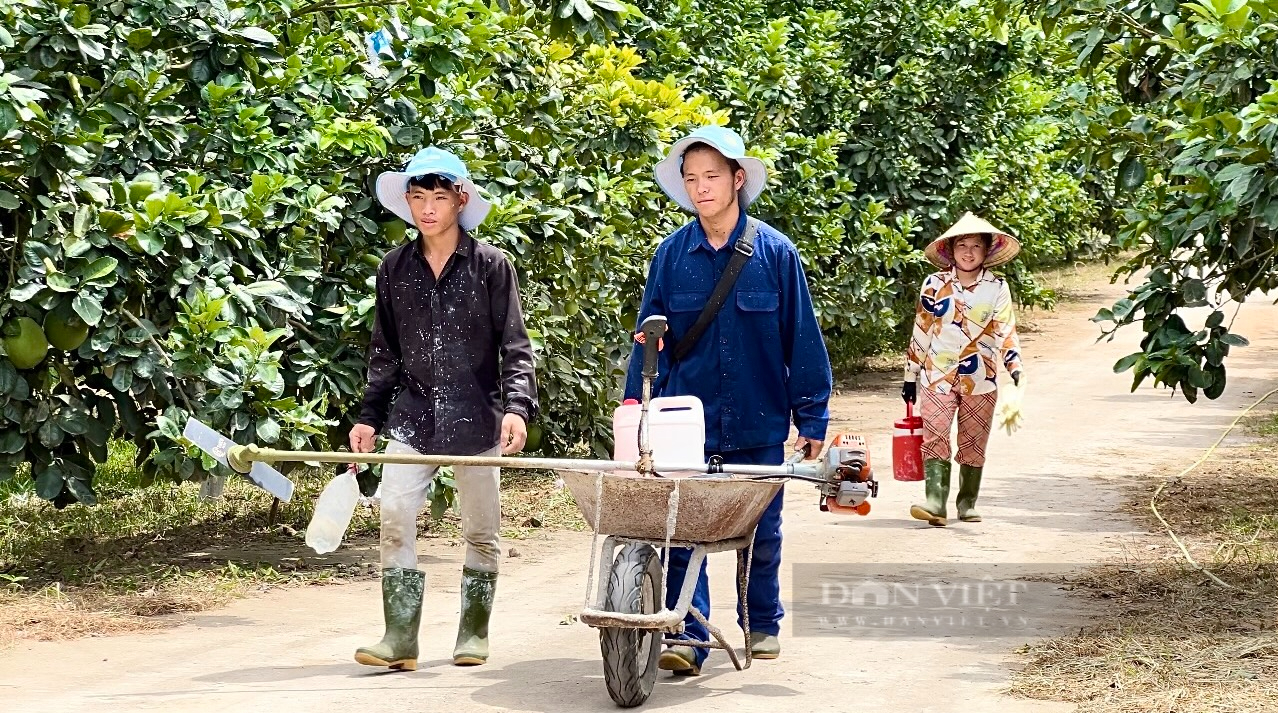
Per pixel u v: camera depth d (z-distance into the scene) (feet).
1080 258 117.39
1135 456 38.45
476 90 30.99
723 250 18.80
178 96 26.55
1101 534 28.35
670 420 17.54
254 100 26.55
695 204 18.47
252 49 26.13
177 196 22.84
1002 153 59.82
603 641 16.84
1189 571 24.32
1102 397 50.55
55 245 22.65
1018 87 60.80
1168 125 27.61
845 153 55.72
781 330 18.93
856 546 27.53
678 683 18.53
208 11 25.61
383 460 16.80
